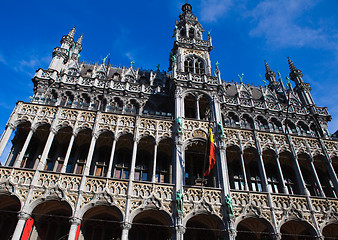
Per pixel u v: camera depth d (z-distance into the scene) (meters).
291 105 31.47
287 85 35.25
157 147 24.50
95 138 21.92
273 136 25.41
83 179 19.33
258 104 30.73
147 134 22.88
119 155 24.30
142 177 23.50
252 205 20.59
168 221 18.94
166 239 21.14
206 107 27.47
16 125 21.53
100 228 20.78
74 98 26.66
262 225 21.75
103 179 19.70
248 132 25.08
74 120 22.55
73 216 17.78
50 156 23.05
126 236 17.66
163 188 20.12
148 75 32.81
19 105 22.33
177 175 20.66
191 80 26.64
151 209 19.14
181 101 25.41
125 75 31.09
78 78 27.81
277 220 20.45
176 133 22.94
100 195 18.98
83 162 23.27
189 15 35.81
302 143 25.78
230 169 25.39
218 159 22.31
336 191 23.61
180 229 18.30
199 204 19.83
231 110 29.31
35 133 23.31
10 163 21.95
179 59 29.41
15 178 18.70
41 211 19.78
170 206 19.44
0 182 18.27
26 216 17.38
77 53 32.69
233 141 24.11
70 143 21.28
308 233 23.19
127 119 23.52
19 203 17.91
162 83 31.08
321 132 29.75
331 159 25.69
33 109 22.47
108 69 31.33
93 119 22.95
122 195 19.25
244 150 24.55
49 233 19.98
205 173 21.33
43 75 27.08
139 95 28.17
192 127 23.86
